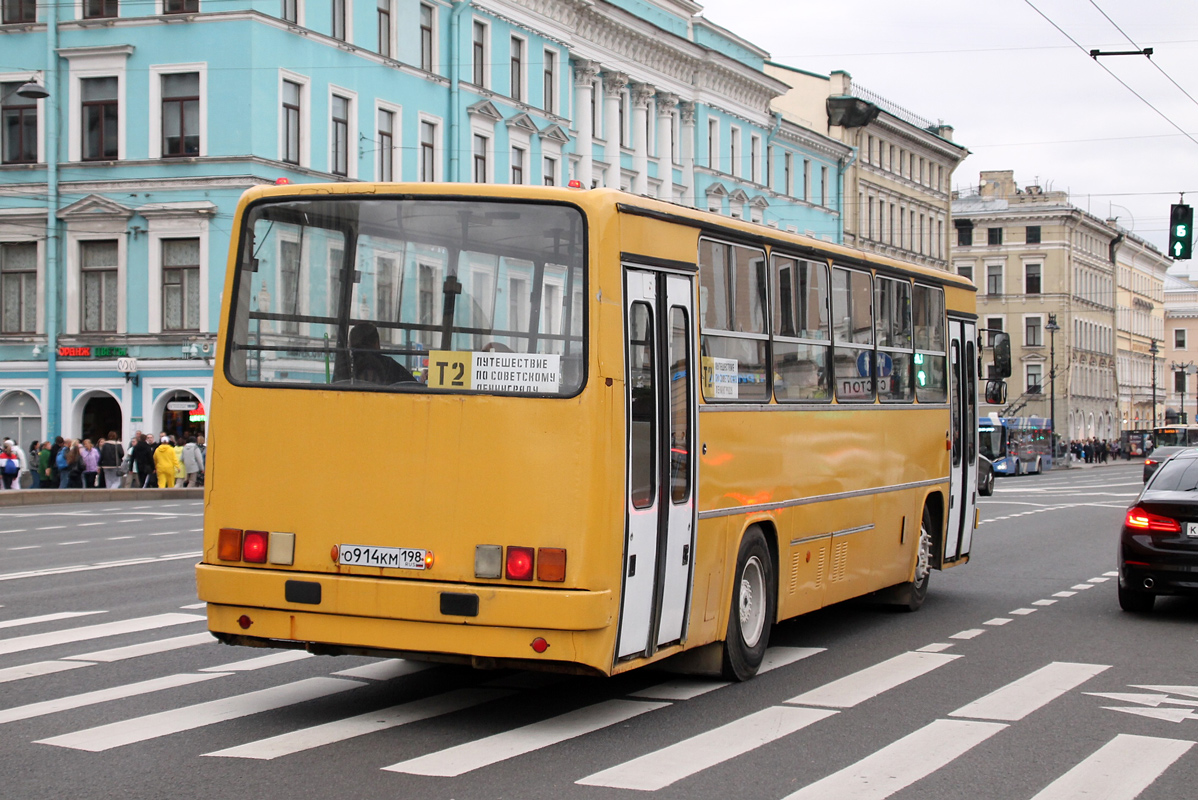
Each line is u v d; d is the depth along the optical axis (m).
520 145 44.72
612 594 7.64
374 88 39.53
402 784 6.61
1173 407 133.38
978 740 7.85
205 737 7.59
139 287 37.66
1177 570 13.15
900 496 12.96
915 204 78.75
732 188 57.38
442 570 7.68
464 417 7.73
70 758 7.06
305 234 8.20
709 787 6.68
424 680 9.45
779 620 10.20
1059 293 99.31
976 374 15.46
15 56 38.22
